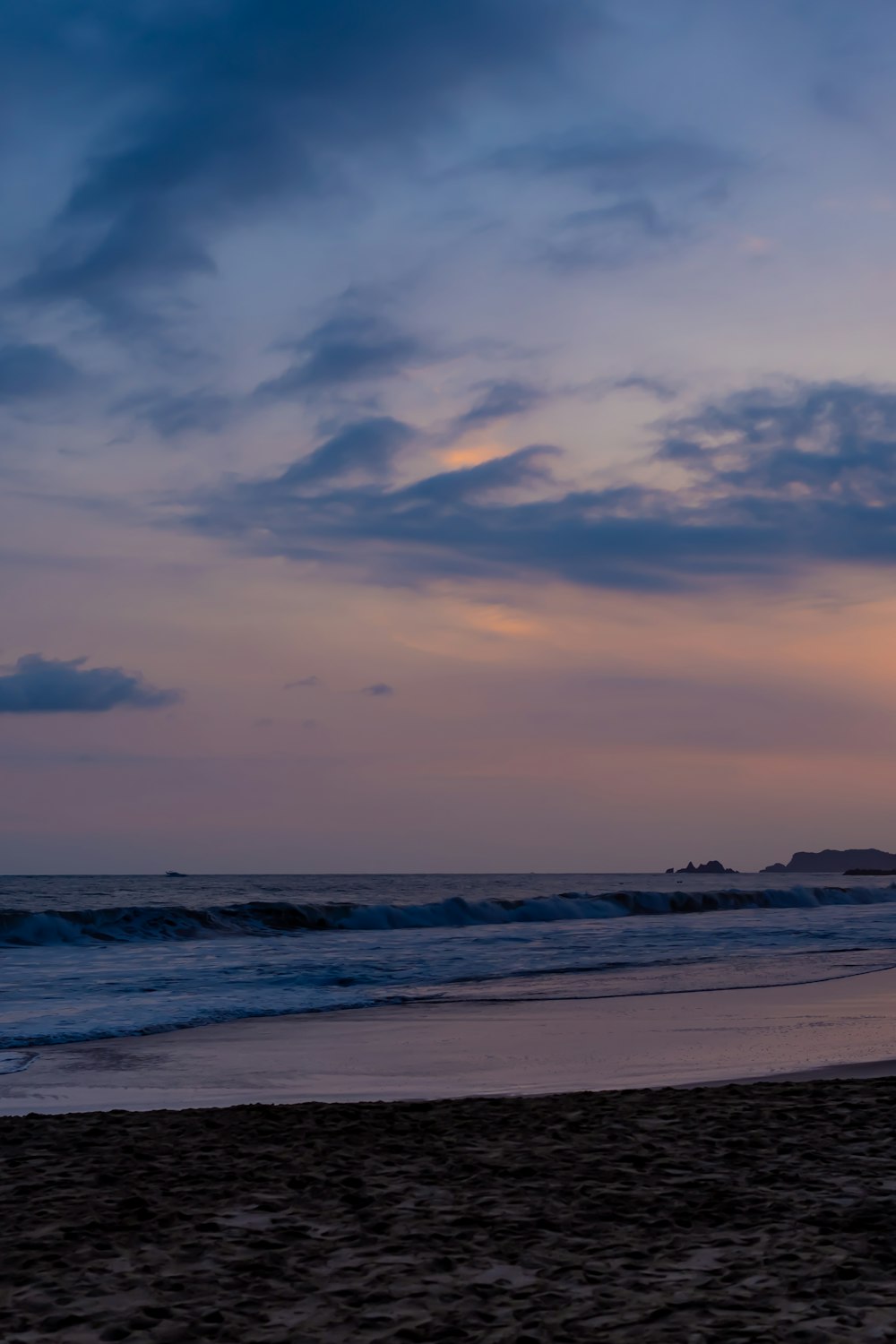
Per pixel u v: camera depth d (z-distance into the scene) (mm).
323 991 18469
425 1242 5160
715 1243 5070
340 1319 4125
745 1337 3809
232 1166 6844
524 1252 4980
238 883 120312
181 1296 4422
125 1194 6156
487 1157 7027
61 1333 4012
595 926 37969
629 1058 12023
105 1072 11430
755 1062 11719
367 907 38469
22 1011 15930
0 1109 9648
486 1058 12078
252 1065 11742
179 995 17984
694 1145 7285
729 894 55250
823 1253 4844
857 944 28969
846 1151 7039
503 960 24312
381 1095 10227
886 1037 13438
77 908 54375
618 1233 5285
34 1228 5438
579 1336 3881
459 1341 3875
